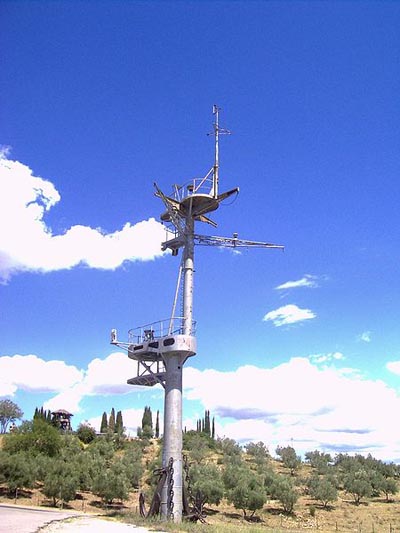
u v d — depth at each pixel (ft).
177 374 136.15
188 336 135.64
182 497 130.93
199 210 148.25
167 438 132.36
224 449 396.78
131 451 333.21
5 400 449.48
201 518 131.44
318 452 413.18
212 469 264.72
